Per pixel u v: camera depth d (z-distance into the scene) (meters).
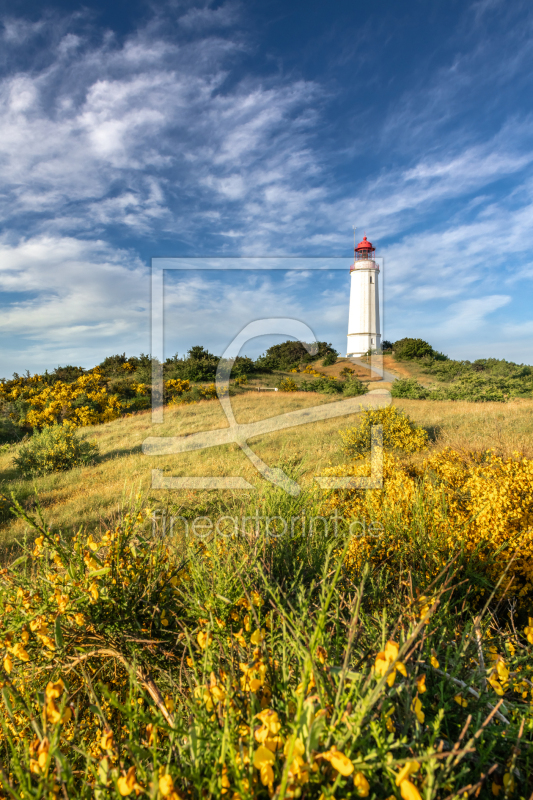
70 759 1.30
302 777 0.81
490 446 5.36
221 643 1.47
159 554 2.20
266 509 2.91
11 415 17.23
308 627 1.35
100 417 17.09
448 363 29.22
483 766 1.04
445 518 2.66
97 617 1.85
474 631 1.49
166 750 1.18
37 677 1.69
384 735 0.94
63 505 6.02
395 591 2.02
